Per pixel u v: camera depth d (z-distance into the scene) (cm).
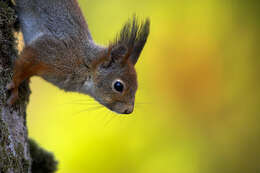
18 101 601
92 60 719
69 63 698
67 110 1310
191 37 1546
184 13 1554
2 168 513
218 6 1556
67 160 1281
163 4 1563
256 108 1501
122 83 731
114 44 719
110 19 1511
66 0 731
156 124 1427
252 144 1477
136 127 1388
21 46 711
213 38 1541
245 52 1544
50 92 1320
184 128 1456
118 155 1321
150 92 1479
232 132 1498
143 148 1368
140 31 767
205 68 1528
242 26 1561
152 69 1512
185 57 1529
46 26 700
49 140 1302
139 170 1350
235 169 1459
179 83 1502
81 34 729
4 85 576
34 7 697
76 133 1305
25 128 612
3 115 556
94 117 1316
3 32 594
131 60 764
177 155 1403
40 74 670
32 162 721
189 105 1490
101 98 741
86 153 1294
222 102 1523
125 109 740
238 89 1522
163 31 1541
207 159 1433
